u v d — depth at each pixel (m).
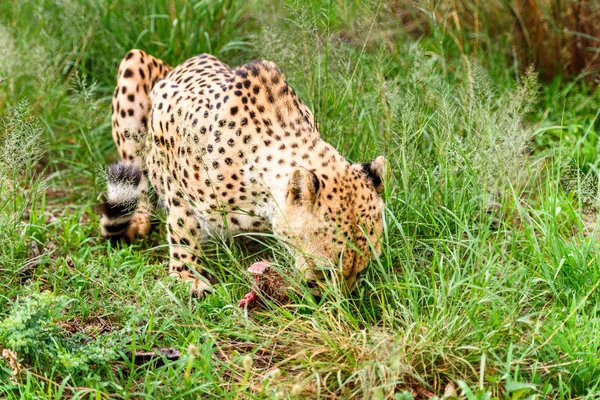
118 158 12.69
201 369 7.71
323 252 8.65
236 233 9.78
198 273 9.59
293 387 7.39
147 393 7.59
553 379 8.01
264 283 9.30
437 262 9.36
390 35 13.23
